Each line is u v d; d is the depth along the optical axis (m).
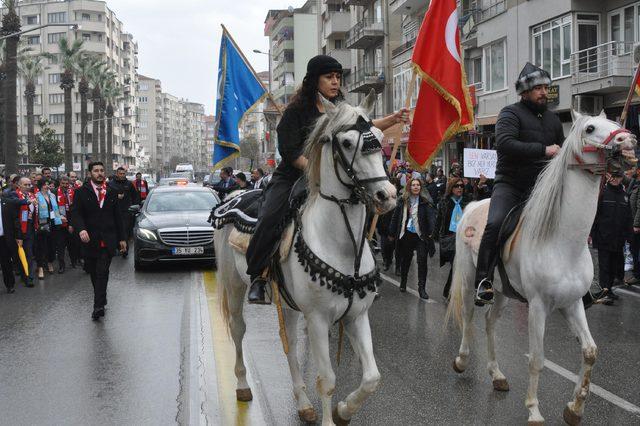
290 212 4.79
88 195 9.41
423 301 10.45
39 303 10.86
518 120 5.60
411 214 10.97
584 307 5.49
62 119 103.38
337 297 4.39
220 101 7.77
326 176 4.40
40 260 13.93
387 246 13.55
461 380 6.30
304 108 4.92
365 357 4.38
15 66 28.69
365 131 4.11
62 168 72.50
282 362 7.00
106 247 9.42
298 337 8.18
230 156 7.80
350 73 51.50
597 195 4.84
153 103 171.75
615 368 6.66
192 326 8.65
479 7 29.25
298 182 4.90
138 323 8.98
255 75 7.64
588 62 21.64
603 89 20.92
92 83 68.06
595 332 8.28
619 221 10.02
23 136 103.44
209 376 6.48
